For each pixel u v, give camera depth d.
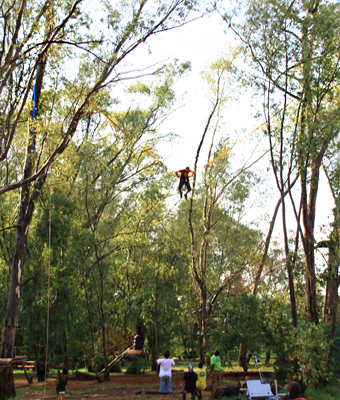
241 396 14.49
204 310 22.61
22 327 22.92
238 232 29.62
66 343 24.22
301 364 15.35
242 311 20.39
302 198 16.45
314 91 15.03
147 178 26.45
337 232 17.23
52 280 21.70
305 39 14.88
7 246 23.11
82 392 17.47
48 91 14.04
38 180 18.02
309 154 15.66
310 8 15.46
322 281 17.77
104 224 26.81
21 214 17.25
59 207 21.33
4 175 23.89
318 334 14.82
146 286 24.64
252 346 19.92
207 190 25.38
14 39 10.81
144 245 24.92
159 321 25.84
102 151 24.22
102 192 24.38
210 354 21.12
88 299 24.72
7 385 15.10
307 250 16.62
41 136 15.10
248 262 26.92
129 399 15.66
